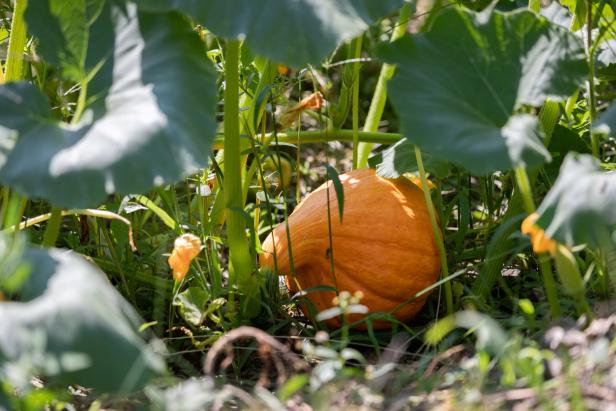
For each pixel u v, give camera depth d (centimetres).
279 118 279
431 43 264
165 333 278
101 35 261
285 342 277
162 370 237
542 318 269
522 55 264
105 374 234
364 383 250
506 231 278
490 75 263
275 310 279
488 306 276
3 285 240
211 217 286
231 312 276
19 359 231
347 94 290
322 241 276
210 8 258
